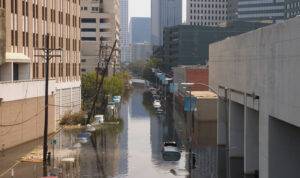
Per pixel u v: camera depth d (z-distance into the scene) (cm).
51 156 6353
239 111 6159
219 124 7238
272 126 4106
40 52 8750
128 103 16625
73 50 10838
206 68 14275
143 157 6481
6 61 7238
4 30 6662
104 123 10338
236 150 6194
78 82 11194
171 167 5809
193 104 8725
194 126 9681
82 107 11612
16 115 6925
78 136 8012
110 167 5772
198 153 6800
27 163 5838
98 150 6962
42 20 8931
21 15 8031
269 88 4112
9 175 5172
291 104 3491
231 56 6003
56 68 9594
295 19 3400
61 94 9844
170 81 19000
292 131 4100
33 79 8025
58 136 8181
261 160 4381
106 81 13000
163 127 9981
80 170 5538
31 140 7519
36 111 7706
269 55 4119
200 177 5209
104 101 12131
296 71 3372
